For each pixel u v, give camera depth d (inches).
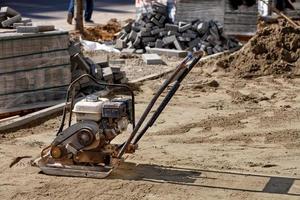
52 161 394.3
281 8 1132.5
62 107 547.2
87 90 601.9
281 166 425.4
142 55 815.1
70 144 387.2
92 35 983.0
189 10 902.4
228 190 374.3
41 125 518.9
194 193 368.2
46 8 1363.2
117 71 649.0
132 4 1491.1
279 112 571.8
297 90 663.8
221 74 727.1
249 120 546.0
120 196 362.3
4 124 505.0
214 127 524.1
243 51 753.6
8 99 541.3
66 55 568.4
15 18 623.5
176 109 578.9
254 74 722.2
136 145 400.8
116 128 392.2
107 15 1272.1
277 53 746.8
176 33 869.8
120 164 412.2
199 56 393.1
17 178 388.2
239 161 434.3
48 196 362.3
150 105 392.2
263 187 380.2
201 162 429.1
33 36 547.2
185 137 494.6
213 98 625.6
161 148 461.4
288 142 484.1
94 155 388.2
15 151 444.1
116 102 390.0
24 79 547.8
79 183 380.2
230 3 935.7
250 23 944.9
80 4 963.3
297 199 362.0
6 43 534.6
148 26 875.4
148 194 365.7
